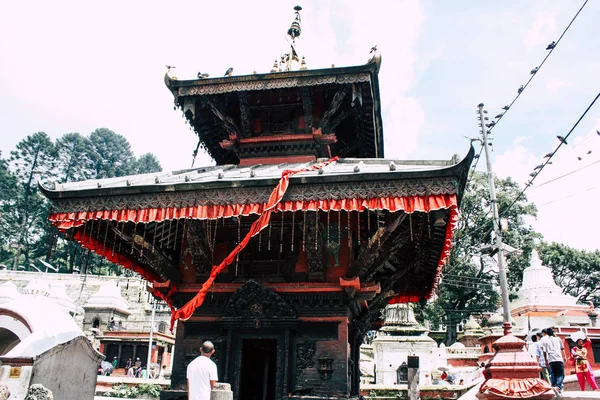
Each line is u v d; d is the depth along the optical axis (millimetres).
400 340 40719
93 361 12875
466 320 63500
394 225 10648
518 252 22188
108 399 17453
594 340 37656
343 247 12172
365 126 16172
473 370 36938
